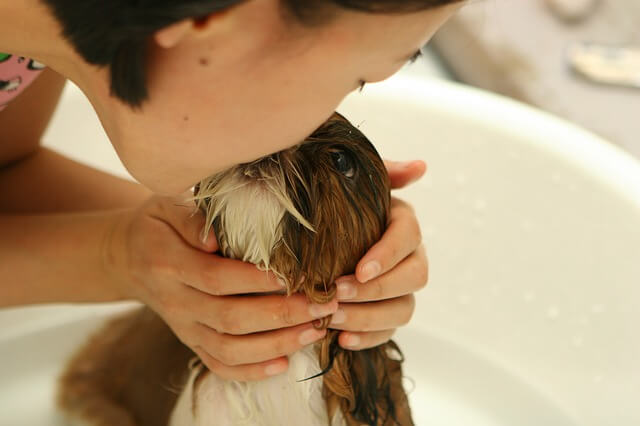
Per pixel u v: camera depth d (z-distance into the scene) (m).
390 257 0.92
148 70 0.62
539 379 1.48
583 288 1.43
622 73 1.91
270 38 0.59
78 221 1.21
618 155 1.45
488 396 1.52
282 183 0.88
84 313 1.61
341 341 0.98
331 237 0.89
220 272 0.94
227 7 0.55
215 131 0.66
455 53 2.06
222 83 0.62
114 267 1.14
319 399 1.05
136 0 0.55
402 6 0.56
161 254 1.00
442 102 1.57
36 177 1.43
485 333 1.55
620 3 2.12
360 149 0.92
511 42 1.98
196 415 1.08
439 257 1.61
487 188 1.56
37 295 1.22
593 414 1.37
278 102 0.64
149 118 0.66
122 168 1.70
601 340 1.39
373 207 0.92
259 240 0.90
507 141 1.52
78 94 1.61
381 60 0.63
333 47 0.60
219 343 0.98
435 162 1.61
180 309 1.00
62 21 0.61
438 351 1.58
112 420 1.44
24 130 1.34
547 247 1.49
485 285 1.57
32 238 1.20
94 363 1.53
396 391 1.12
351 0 0.55
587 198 1.43
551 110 1.82
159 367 1.27
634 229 1.36
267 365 0.99
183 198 1.03
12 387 1.54
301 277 0.91
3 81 1.05
